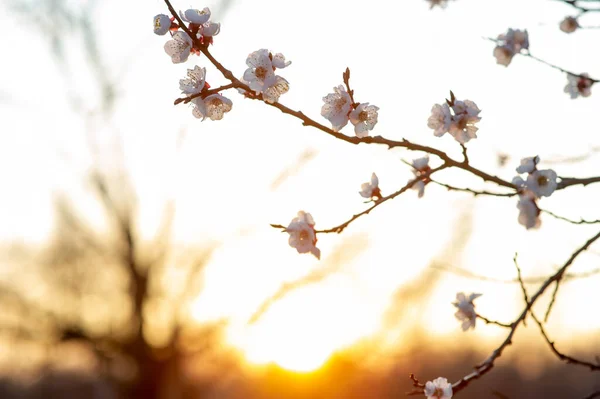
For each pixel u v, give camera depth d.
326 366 11.68
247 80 2.23
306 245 2.39
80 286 13.70
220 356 13.82
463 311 2.74
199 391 14.09
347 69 2.37
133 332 13.45
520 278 2.40
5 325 13.22
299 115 2.24
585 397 2.65
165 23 2.26
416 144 2.31
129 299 13.72
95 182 13.39
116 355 13.48
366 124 2.38
